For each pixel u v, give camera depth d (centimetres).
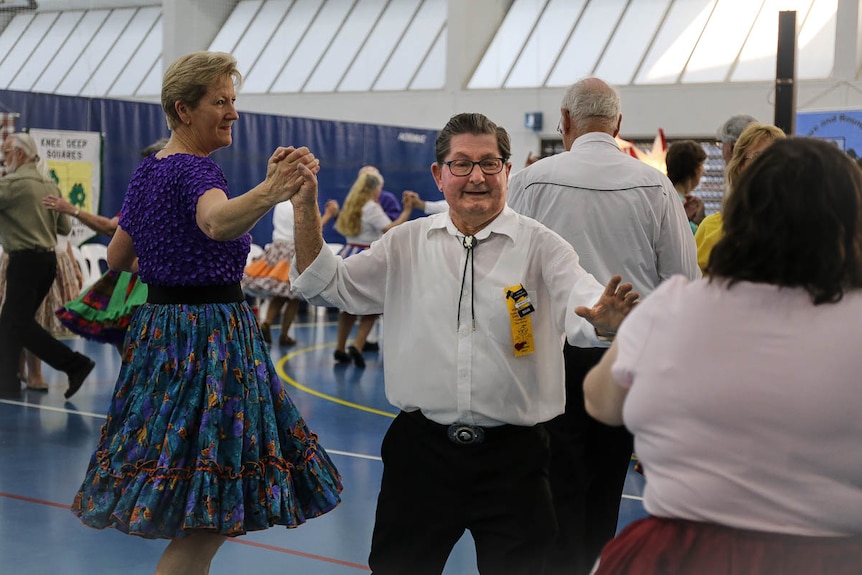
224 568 372
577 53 1636
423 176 1366
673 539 162
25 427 612
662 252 333
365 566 378
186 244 271
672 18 1616
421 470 252
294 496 282
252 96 1828
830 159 160
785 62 516
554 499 333
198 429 269
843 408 153
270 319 1041
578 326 233
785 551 155
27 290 682
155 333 274
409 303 255
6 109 948
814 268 157
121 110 1040
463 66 1667
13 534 407
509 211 254
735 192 165
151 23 2022
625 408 169
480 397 245
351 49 1822
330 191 1270
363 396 763
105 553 388
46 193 682
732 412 157
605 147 336
